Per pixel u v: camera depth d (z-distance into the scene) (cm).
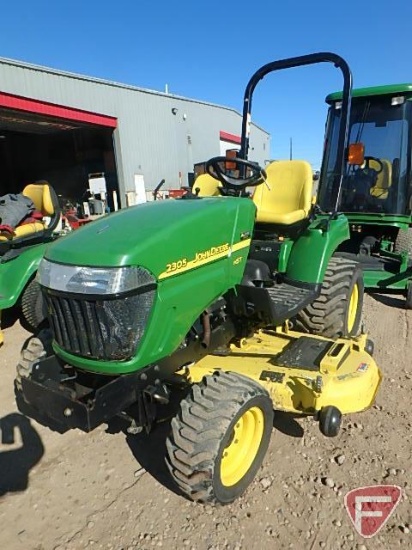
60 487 243
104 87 1503
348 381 258
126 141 1628
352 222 610
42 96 1285
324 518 216
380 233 634
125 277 197
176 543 204
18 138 1880
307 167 356
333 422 236
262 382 260
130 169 1658
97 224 232
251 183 302
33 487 243
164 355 223
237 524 213
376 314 488
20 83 1221
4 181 1964
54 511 226
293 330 352
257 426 237
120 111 1584
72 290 204
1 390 343
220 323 271
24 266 429
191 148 2041
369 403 266
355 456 257
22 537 212
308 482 239
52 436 286
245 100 368
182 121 1947
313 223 350
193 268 228
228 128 2425
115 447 274
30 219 512
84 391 223
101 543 206
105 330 202
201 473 201
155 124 1767
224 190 320
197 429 205
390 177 586
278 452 262
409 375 346
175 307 220
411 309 501
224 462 224
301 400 250
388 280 522
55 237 538
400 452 259
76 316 208
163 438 280
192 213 231
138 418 225
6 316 509
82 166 1808
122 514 222
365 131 593
